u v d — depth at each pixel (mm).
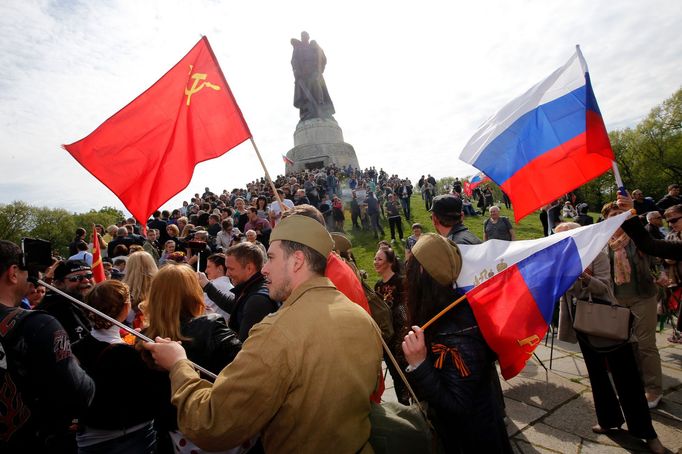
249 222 10023
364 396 1431
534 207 3115
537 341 2025
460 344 1833
